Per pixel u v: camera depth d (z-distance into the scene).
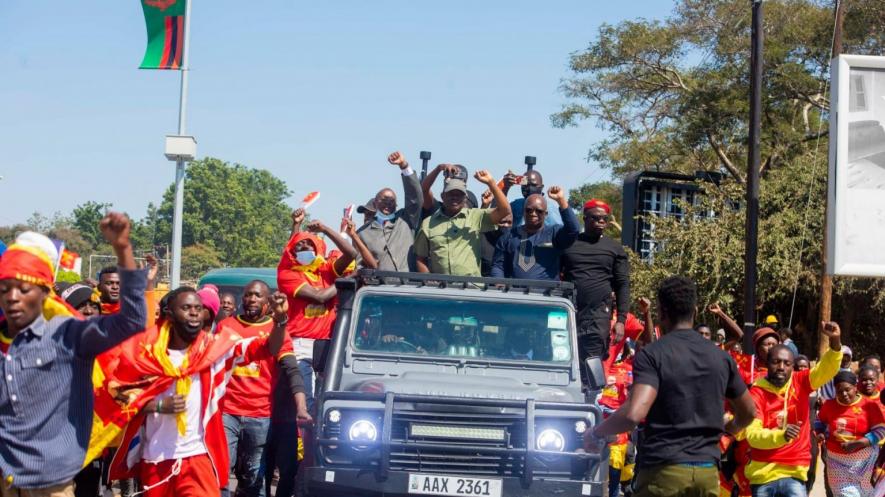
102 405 7.21
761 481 9.93
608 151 45.06
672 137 43.69
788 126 39.06
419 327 10.34
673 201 30.98
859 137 16.12
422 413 9.23
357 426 9.25
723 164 43.34
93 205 129.88
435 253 11.95
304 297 11.92
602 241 11.79
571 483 9.13
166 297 8.80
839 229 16.08
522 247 11.75
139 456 7.77
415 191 12.79
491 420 9.27
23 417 6.25
